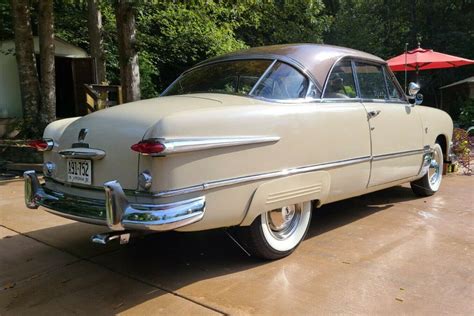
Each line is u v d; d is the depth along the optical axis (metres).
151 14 15.66
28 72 9.64
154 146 2.77
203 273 3.50
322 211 5.20
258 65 3.90
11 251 4.05
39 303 3.07
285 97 3.70
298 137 3.58
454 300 3.03
